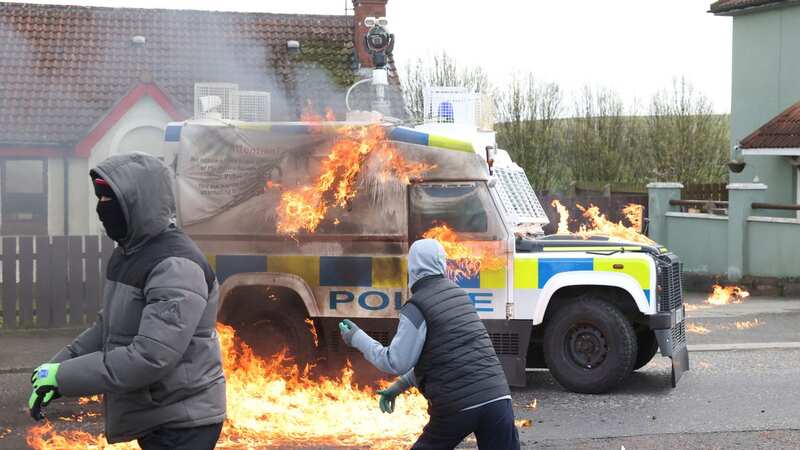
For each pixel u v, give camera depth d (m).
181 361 3.97
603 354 9.09
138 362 3.76
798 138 20.55
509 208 9.43
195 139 9.30
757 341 12.41
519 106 36.28
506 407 4.90
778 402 8.73
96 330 4.27
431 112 10.30
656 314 9.05
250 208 9.23
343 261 9.10
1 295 12.95
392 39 11.05
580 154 37.00
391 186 9.12
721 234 19.64
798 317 14.69
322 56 25.02
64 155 21.45
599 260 9.06
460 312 4.96
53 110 22.03
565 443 7.34
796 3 22.53
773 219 18.45
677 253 20.88
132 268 3.96
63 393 3.77
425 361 4.93
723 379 9.85
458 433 4.88
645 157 37.34
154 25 24.83
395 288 9.05
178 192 9.30
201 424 4.02
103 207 4.00
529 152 36.00
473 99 10.41
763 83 23.66
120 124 21.44
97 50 23.78
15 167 21.53
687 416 8.21
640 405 8.66
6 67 22.88
